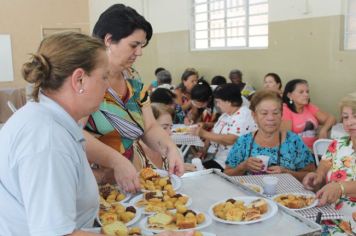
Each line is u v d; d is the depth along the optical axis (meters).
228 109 3.10
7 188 0.91
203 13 6.23
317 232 1.08
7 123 0.93
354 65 4.05
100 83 0.96
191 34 6.51
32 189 0.83
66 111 0.95
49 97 0.95
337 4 4.14
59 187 0.85
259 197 1.34
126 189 1.39
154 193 1.39
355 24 4.14
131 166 1.41
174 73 7.02
